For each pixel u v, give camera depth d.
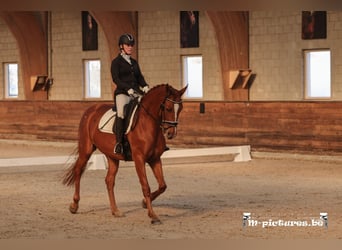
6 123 23.61
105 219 9.55
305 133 17.03
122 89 9.44
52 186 12.93
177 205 10.62
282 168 15.66
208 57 21.83
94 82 24.56
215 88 21.78
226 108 18.66
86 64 24.69
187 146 19.62
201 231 8.58
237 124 18.41
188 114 19.58
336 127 16.45
